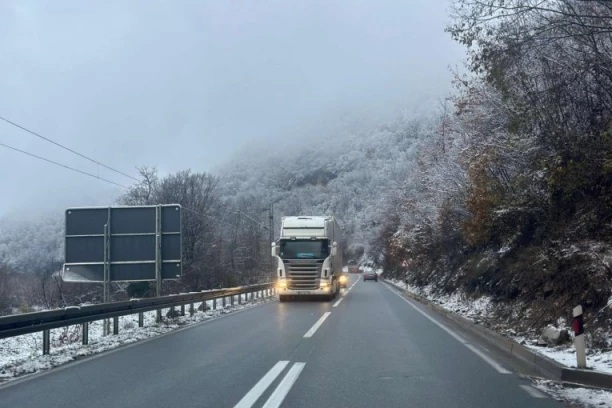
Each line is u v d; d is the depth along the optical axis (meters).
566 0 12.78
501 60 13.32
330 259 32.75
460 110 23.17
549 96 15.42
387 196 73.44
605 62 13.68
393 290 49.53
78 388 9.80
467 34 13.18
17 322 12.38
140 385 9.96
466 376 10.56
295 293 32.09
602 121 15.77
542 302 16.77
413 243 48.16
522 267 20.38
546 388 9.53
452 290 32.66
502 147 19.92
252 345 14.76
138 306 18.97
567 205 18.70
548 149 17.78
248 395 9.07
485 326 17.59
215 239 57.88
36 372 11.40
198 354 13.38
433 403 8.52
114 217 21.09
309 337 16.19
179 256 20.95
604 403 8.39
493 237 25.12
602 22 12.65
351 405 8.43
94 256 20.91
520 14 12.85
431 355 13.02
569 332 13.62
